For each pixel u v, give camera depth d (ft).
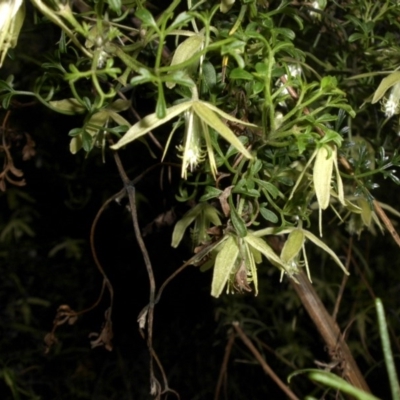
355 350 1.65
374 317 1.65
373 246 1.70
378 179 1.36
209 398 1.80
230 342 1.29
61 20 0.59
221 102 0.69
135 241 1.77
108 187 1.58
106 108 0.76
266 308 1.73
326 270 1.70
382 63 0.90
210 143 0.63
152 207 1.49
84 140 0.71
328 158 0.63
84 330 1.92
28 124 1.31
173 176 1.12
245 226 0.66
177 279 1.80
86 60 0.71
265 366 1.20
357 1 0.86
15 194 1.67
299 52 0.72
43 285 1.93
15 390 1.38
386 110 0.77
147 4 0.87
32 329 1.85
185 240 1.56
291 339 1.70
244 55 0.68
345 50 0.93
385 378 1.63
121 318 1.90
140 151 1.27
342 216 1.06
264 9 0.80
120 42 0.71
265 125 0.65
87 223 1.78
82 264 1.90
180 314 1.86
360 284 1.54
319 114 0.85
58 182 1.68
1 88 0.74
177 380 1.87
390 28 0.95
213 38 0.70
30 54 1.34
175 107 0.59
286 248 0.73
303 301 1.02
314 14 0.95
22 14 0.60
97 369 1.92
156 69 0.53
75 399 1.89
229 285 0.75
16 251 1.90
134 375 1.91
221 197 0.69
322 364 0.99
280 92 0.65
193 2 0.74
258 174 0.79
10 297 1.90
